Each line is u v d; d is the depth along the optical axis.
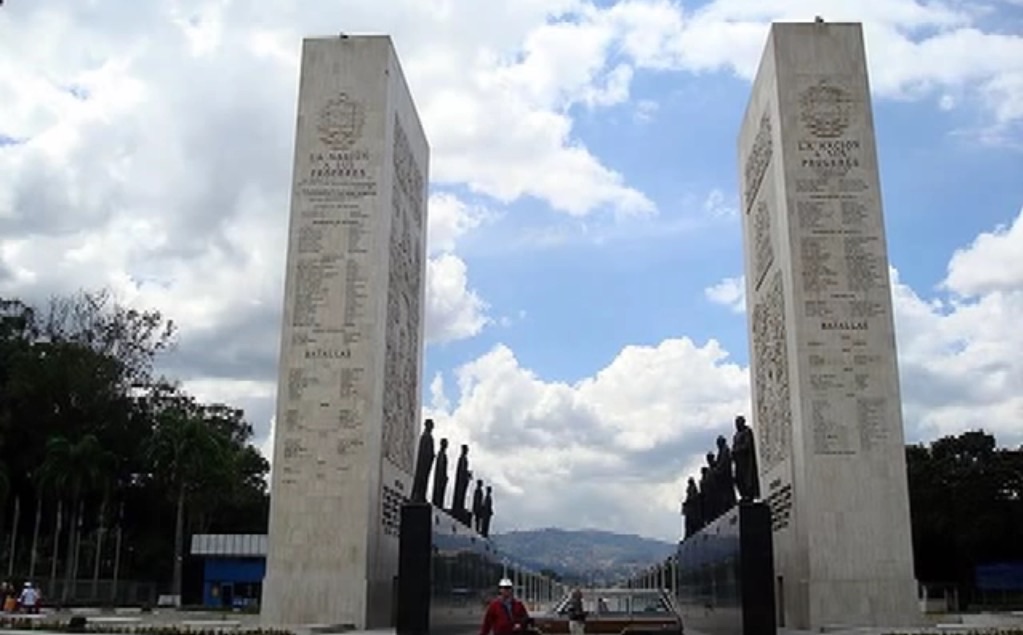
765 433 61.25
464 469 54.28
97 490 87.81
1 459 88.56
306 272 53.50
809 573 50.34
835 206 54.19
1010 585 89.12
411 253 63.38
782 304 56.00
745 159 67.00
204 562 96.44
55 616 56.81
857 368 52.34
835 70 55.94
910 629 45.28
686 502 63.16
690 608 54.56
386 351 55.16
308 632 41.75
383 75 55.78
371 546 51.31
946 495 90.00
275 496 51.09
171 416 92.94
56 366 89.56
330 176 54.50
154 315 99.94
